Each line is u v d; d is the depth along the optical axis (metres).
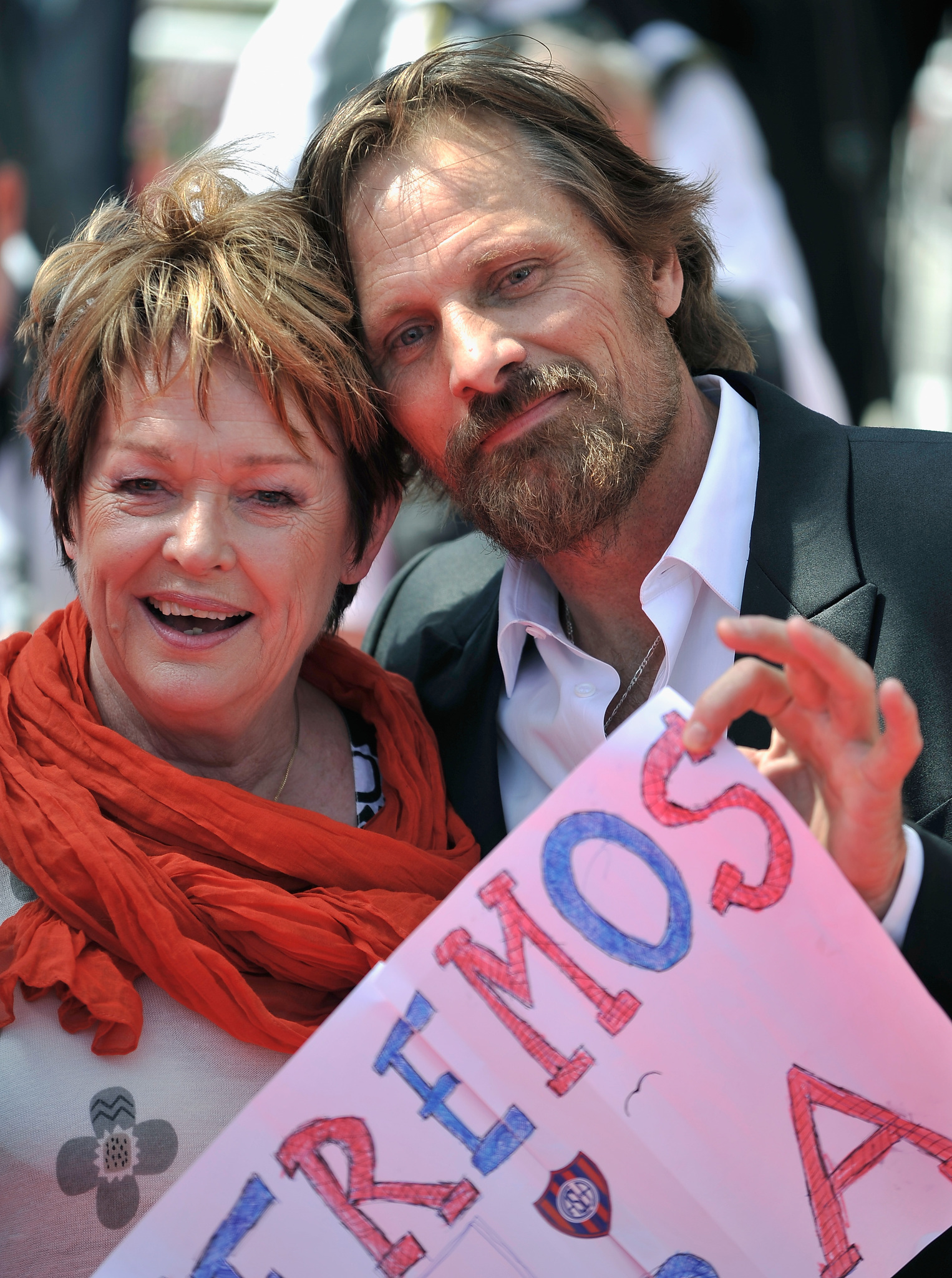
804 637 1.05
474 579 1.99
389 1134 1.12
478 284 1.53
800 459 1.60
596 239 1.59
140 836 1.45
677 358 1.68
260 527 1.43
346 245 1.59
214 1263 1.10
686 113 3.96
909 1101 1.10
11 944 1.37
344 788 1.64
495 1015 1.12
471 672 1.80
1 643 1.62
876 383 4.76
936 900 1.15
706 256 1.86
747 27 4.22
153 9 4.27
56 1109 1.30
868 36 4.50
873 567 1.49
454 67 1.59
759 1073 1.11
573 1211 1.11
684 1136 1.11
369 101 1.60
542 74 1.64
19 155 3.32
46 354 1.48
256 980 1.40
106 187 3.46
